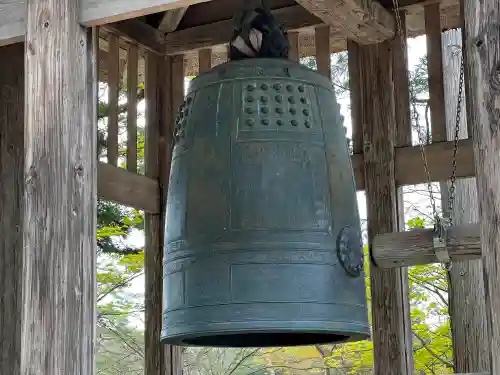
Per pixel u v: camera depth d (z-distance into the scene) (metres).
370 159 5.59
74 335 3.40
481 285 8.04
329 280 3.48
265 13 3.89
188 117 3.82
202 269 3.48
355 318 3.54
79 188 3.52
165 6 3.48
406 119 5.61
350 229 3.63
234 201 3.52
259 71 3.75
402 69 5.67
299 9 6.02
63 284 3.43
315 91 3.81
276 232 3.46
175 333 3.50
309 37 6.32
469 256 4.08
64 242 3.46
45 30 3.63
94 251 3.54
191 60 6.71
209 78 3.82
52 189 3.51
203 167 3.64
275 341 4.02
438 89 5.57
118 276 10.02
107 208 9.57
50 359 3.39
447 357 9.96
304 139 3.65
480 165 2.64
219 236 3.48
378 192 5.52
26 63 3.64
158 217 6.22
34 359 3.41
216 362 10.85
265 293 3.38
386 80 5.67
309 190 3.56
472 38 2.70
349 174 3.81
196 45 6.34
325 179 3.64
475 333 7.96
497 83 2.62
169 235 3.72
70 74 3.57
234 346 4.01
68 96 3.55
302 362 11.14
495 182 2.59
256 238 3.44
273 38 3.85
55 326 3.41
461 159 5.36
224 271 3.43
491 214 2.59
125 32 6.12
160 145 6.34
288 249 3.44
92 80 3.68
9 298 4.76
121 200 5.84
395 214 5.48
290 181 3.55
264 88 3.71
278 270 3.41
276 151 3.58
